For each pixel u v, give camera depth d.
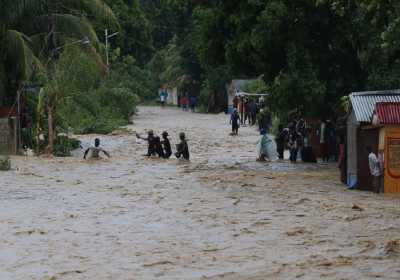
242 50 70.69
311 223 40.38
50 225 39.97
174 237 36.78
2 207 45.91
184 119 148.88
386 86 67.69
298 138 75.06
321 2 58.59
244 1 70.12
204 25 74.50
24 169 65.94
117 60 182.00
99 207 45.94
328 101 72.25
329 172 65.88
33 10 82.94
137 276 29.41
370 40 66.62
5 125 78.31
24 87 81.75
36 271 30.27
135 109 154.50
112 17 91.69
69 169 66.62
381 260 31.70
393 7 50.38
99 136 107.69
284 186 55.97
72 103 108.25
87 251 33.75
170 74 199.88
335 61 71.31
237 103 135.75
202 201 48.31
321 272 29.73
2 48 80.25
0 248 34.41
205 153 85.00
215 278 28.98
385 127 52.28
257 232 37.94
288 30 68.88
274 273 29.67
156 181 58.81
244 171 66.31
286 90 68.38
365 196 50.97
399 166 52.56
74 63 80.25
